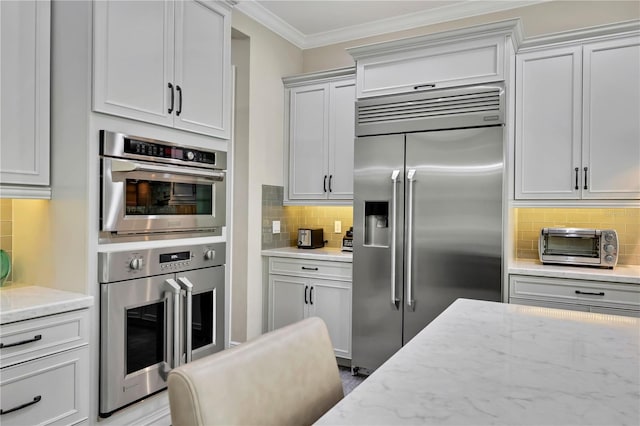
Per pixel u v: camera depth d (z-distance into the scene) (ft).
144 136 6.99
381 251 9.99
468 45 9.21
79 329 6.06
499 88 8.84
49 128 6.56
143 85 6.89
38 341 5.59
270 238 12.25
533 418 2.28
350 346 10.71
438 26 11.68
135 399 6.71
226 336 8.69
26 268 7.02
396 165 9.84
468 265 9.08
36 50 6.38
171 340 7.21
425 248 9.50
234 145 11.52
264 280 11.98
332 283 10.94
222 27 8.48
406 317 9.70
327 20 12.11
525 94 9.55
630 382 2.77
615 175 8.77
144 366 6.88
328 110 11.93
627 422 2.24
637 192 8.60
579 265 9.18
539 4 10.46
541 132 9.41
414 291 9.60
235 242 11.54
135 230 6.77
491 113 8.91
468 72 9.22
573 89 9.12
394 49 9.93
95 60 6.19
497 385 2.72
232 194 11.55
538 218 10.53
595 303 8.27
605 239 8.82
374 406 2.42
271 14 11.67
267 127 11.99
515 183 9.66
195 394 2.42
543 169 9.40
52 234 6.62
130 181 6.70
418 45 9.66
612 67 8.80
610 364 3.09
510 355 3.28
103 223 6.30
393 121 9.91
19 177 6.19
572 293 8.47
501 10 10.83
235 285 11.51
